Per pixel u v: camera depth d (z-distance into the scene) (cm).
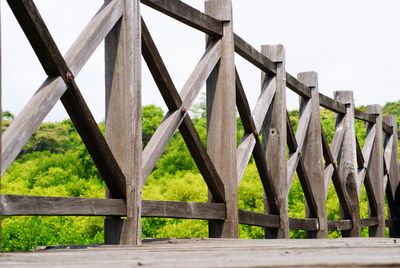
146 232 1833
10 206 373
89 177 2419
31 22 395
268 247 382
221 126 636
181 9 561
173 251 344
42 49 407
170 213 538
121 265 239
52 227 1705
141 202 493
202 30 611
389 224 1339
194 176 2045
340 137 1073
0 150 368
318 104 935
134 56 487
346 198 1070
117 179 473
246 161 679
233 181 633
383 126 1302
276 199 771
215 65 633
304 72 932
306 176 897
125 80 484
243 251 329
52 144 3581
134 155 486
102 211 456
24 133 387
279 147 788
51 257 306
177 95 547
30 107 398
